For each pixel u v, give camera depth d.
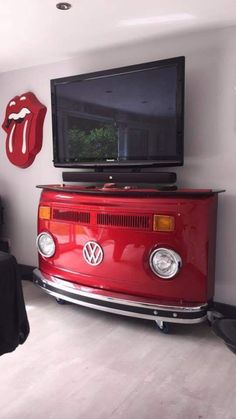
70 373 1.89
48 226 2.67
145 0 1.96
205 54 2.42
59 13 2.12
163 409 1.61
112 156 2.64
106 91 2.61
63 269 2.62
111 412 1.59
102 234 2.37
